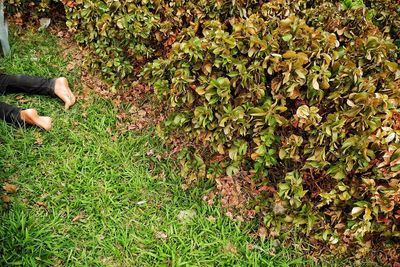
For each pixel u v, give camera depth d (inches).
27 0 180.5
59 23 185.8
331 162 130.8
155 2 151.3
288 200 134.6
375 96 126.0
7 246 128.8
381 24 165.3
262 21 137.6
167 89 141.2
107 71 161.2
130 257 133.3
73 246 132.6
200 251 135.0
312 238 137.9
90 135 153.9
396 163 122.0
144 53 154.6
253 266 133.4
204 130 137.2
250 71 131.3
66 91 159.5
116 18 149.6
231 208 142.9
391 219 128.1
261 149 132.0
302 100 132.3
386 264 135.3
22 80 158.7
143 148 152.9
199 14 151.1
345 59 131.7
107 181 145.0
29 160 145.5
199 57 133.3
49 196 139.9
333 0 156.6
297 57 127.4
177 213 142.2
